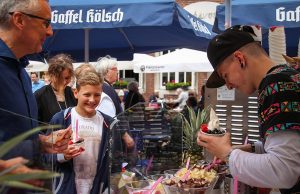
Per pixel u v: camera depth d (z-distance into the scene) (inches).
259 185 49.2
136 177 67.2
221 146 54.6
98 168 75.8
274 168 46.4
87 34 222.8
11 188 31.9
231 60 53.7
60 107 129.8
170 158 73.7
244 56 53.2
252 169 48.6
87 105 85.4
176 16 158.4
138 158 69.3
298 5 138.3
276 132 47.0
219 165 67.4
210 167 67.2
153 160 71.8
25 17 62.7
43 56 214.2
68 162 76.4
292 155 46.1
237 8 142.9
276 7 139.9
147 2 153.5
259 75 52.9
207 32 203.6
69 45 274.8
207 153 78.0
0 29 64.3
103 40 275.7
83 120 84.2
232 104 87.4
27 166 36.2
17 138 25.7
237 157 51.2
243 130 87.0
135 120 69.9
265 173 47.1
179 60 377.7
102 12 155.8
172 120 75.2
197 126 79.6
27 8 62.4
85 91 85.7
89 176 76.8
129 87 274.1
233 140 87.9
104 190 73.1
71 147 73.2
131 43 282.7
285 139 46.5
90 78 86.9
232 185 63.8
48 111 128.3
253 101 85.0
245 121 86.6
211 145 55.6
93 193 75.4
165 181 62.4
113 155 65.3
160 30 240.5
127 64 418.6
